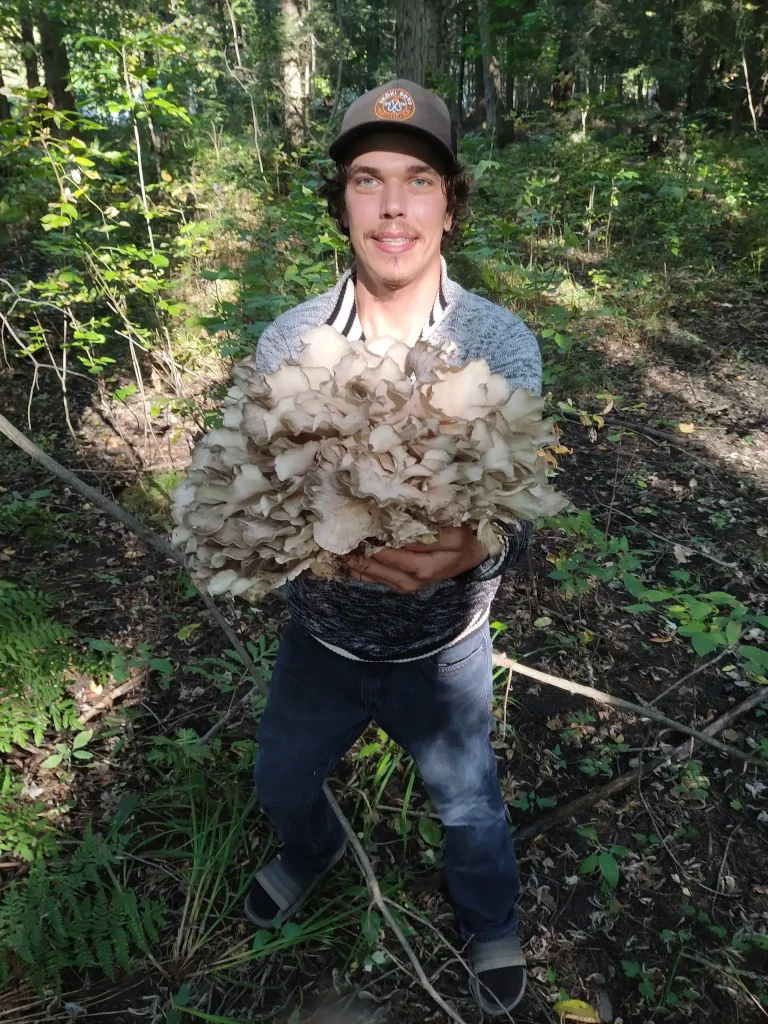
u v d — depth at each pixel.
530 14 11.29
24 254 6.78
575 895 2.24
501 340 1.45
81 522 3.86
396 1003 1.95
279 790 1.77
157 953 2.03
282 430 1.15
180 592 3.37
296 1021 1.91
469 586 1.47
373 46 20.59
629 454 4.67
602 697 2.50
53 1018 1.88
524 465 1.16
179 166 9.52
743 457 4.60
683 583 3.51
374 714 1.70
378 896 1.90
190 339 5.40
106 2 6.95
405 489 1.07
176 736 2.66
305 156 9.19
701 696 2.92
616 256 7.66
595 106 11.31
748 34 13.12
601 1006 1.97
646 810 2.48
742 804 2.53
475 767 1.74
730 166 11.34
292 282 4.34
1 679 2.42
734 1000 1.98
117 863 2.22
